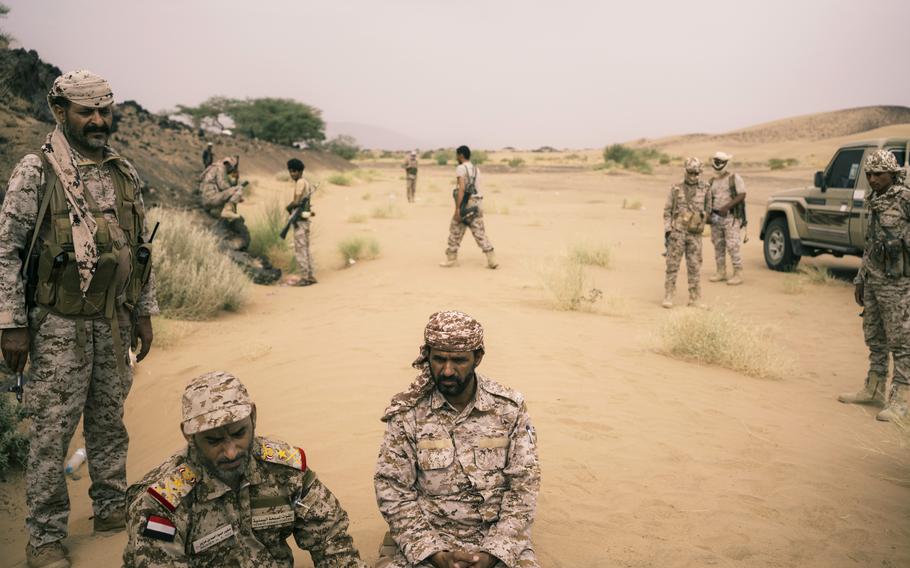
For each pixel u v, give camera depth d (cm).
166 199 1428
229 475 240
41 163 320
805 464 459
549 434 489
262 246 1412
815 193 1283
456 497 287
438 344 264
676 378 653
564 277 1010
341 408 528
